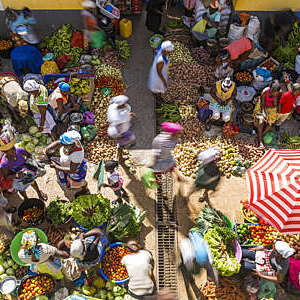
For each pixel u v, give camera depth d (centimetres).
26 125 753
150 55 916
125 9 963
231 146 751
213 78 856
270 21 880
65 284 585
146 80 866
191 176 714
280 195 527
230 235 562
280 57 884
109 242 618
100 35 845
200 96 829
